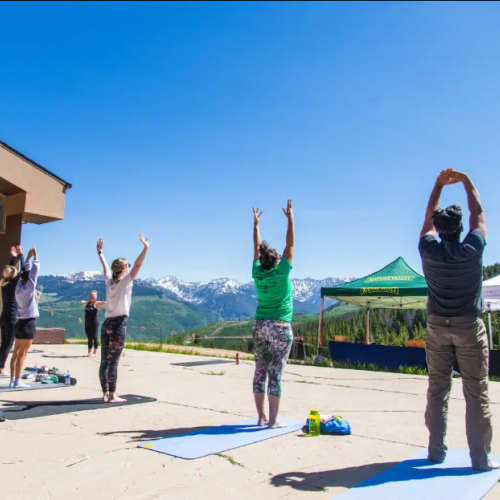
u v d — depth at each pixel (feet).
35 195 44.86
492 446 14.52
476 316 11.82
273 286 16.01
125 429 16.02
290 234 16.07
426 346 12.89
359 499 10.21
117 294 20.70
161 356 45.96
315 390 26.21
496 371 36.22
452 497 10.31
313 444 14.53
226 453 13.43
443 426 12.70
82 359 39.27
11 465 12.25
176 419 17.66
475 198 12.35
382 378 33.22
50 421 16.97
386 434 16.05
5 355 27.09
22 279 23.65
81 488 10.80
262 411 16.57
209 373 32.60
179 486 10.97
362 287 46.21
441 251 11.83
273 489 10.84
